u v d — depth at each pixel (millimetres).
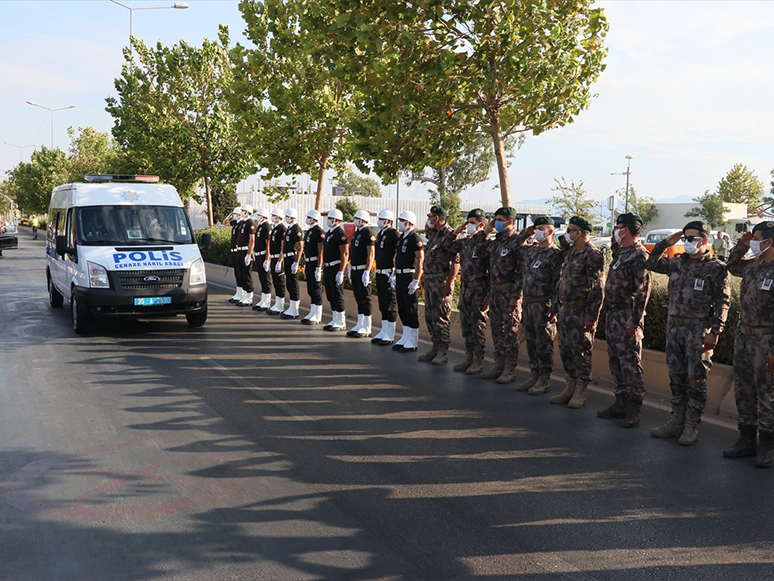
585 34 11227
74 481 4953
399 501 4680
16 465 5266
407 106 10992
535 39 10344
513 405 7363
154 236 11781
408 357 9930
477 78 10609
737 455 5727
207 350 10078
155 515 4391
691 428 6094
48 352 9688
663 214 55812
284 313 13664
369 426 6445
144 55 27109
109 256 10992
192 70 26422
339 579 3623
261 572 3682
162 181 26875
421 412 6988
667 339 6281
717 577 3713
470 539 4121
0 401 7074
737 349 5691
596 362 8578
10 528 4191
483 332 8875
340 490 4855
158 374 8422
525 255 8047
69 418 6508
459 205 39625
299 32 16828
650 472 5355
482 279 8773
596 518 4461
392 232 10727
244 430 6227
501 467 5406
